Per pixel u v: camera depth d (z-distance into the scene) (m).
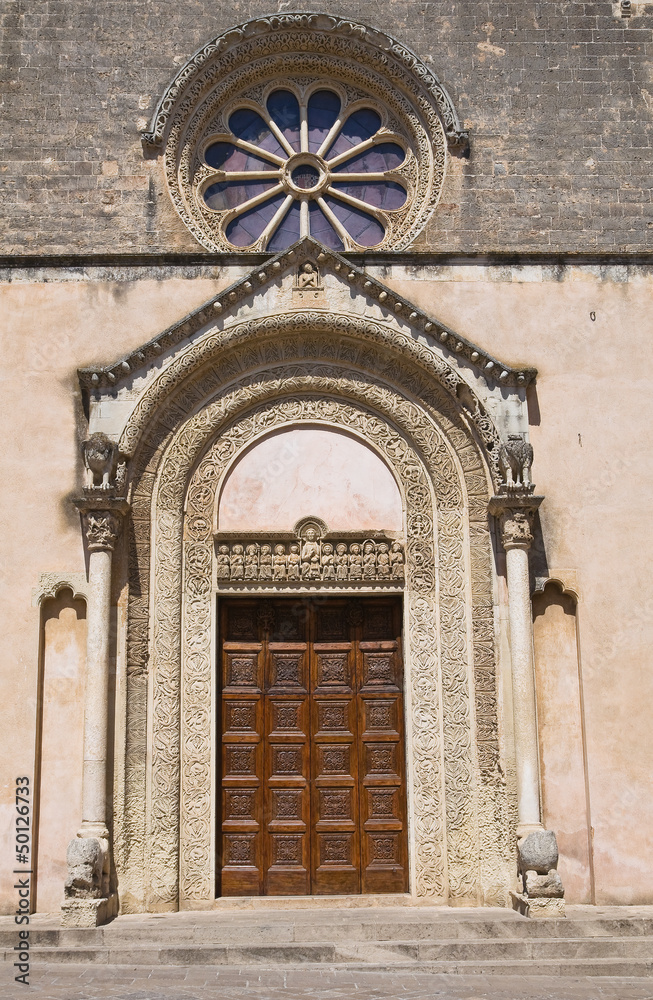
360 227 18.89
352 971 11.98
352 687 15.69
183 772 14.92
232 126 19.27
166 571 15.39
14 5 18.25
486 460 15.56
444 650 15.31
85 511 15.04
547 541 15.62
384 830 15.23
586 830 14.88
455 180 17.84
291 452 16.16
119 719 14.67
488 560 15.46
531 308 16.39
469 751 15.00
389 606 15.97
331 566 15.75
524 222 17.70
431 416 16.09
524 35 18.53
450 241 17.61
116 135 17.83
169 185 17.75
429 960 12.42
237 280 15.95
